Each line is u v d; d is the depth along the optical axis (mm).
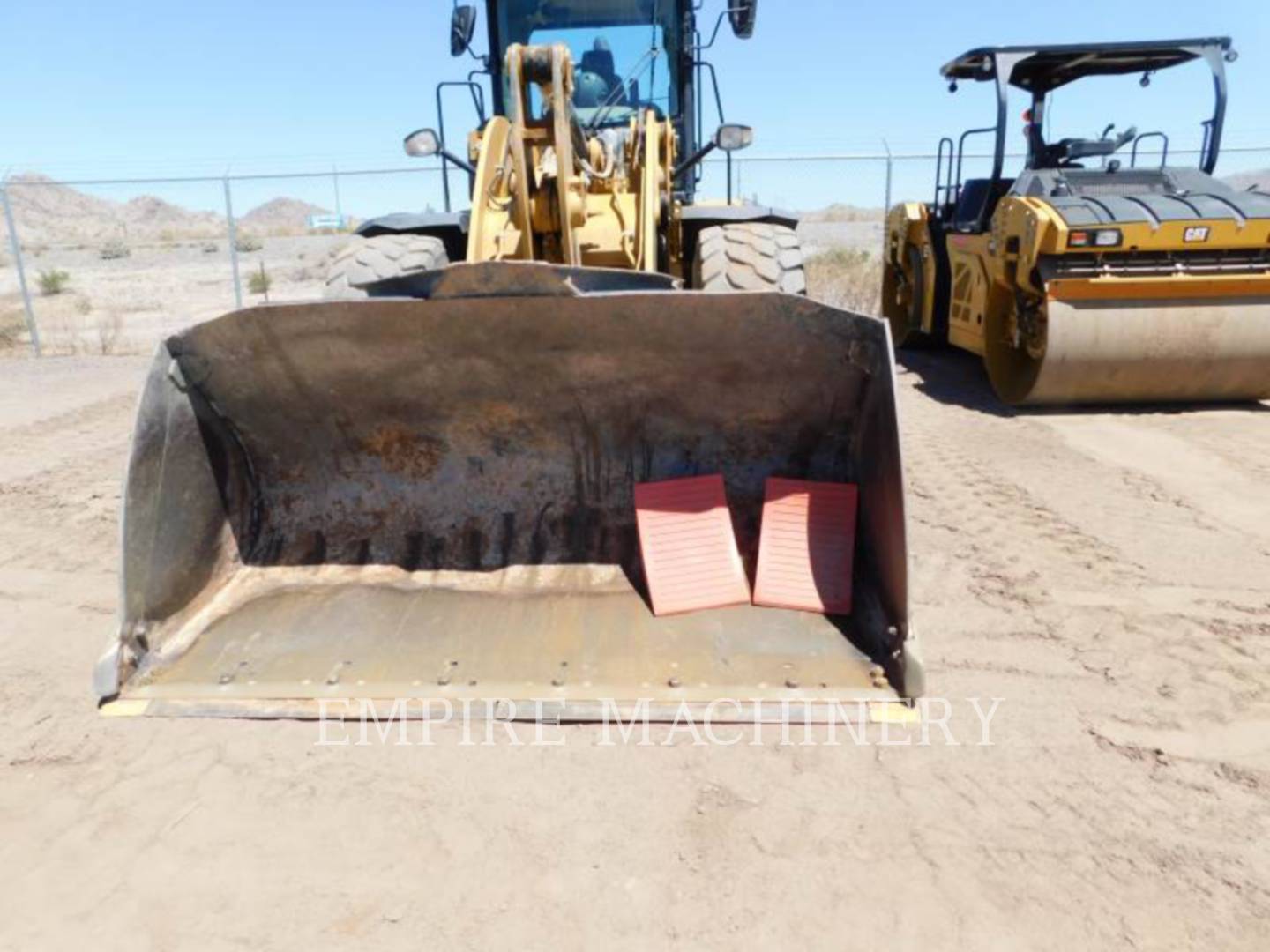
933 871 2234
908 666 2701
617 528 3463
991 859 2270
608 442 3424
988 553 4160
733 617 3133
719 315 2945
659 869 2256
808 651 2951
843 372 3117
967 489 5070
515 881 2229
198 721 2844
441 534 3500
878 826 2389
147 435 2977
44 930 2109
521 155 3850
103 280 25078
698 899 2162
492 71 5816
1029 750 2701
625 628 3088
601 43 5648
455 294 2930
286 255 32031
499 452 3479
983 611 3588
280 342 3113
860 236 22531
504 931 2084
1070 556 4105
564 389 3266
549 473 3498
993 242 6957
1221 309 6254
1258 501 4805
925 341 9805
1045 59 7469
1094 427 6398
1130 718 2855
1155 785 2545
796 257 4676
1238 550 4148
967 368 8844
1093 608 3596
